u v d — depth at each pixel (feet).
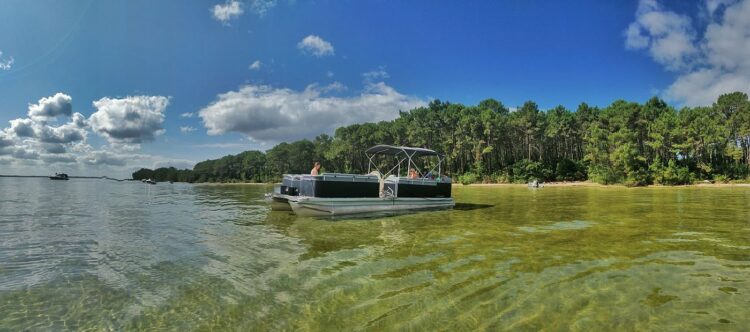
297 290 20.58
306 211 54.90
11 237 38.75
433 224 46.80
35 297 19.85
